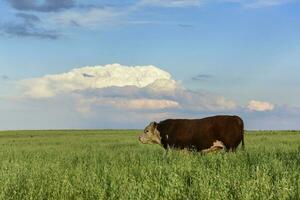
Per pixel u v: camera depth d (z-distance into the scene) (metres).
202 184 8.94
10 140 50.75
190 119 21.53
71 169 12.62
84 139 47.59
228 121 20.55
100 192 9.01
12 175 11.23
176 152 19.70
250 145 25.08
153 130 21.98
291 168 11.10
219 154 15.16
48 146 31.83
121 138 49.22
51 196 9.25
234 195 8.45
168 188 8.72
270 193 8.30
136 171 11.83
